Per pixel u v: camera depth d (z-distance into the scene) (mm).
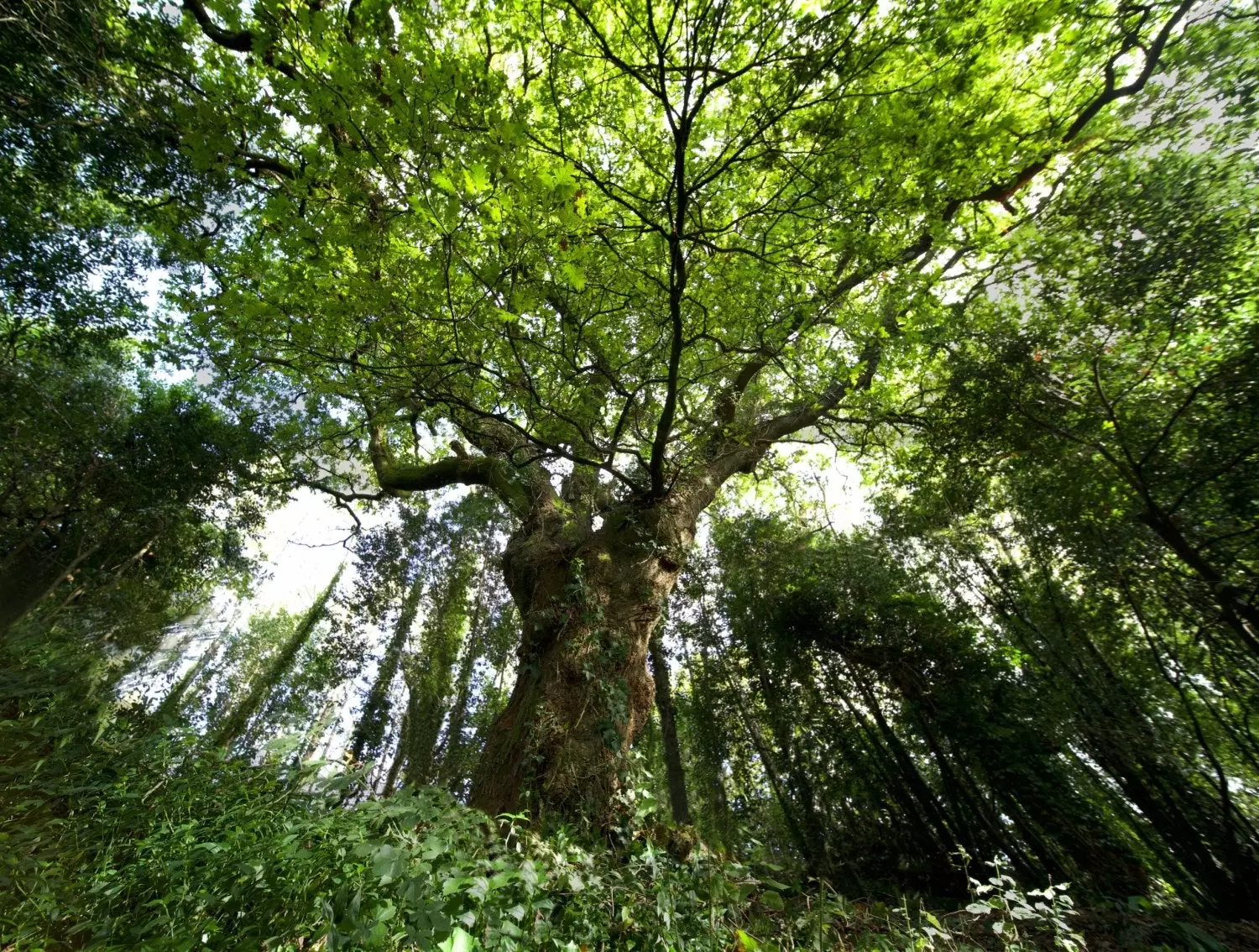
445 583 14758
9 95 6180
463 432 5758
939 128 5211
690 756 11648
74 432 10375
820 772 8711
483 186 3178
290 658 14422
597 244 5137
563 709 5473
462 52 4633
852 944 3389
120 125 6633
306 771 3273
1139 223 7004
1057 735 6895
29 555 10602
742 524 11156
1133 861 6094
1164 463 6348
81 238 9727
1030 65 6969
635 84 5434
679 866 3541
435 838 2234
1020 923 4164
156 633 12148
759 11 3963
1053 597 7887
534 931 2354
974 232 7629
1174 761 6219
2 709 5504
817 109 4758
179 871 2658
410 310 4238
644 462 5949
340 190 3783
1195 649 7027
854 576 9289
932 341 7520
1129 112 8008
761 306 5980
